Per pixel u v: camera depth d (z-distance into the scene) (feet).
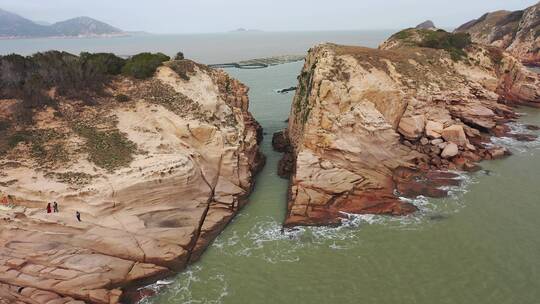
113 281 85.20
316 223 110.83
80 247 88.43
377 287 85.40
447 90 174.09
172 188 105.70
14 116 112.27
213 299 83.92
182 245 97.19
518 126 187.32
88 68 134.10
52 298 78.54
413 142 151.94
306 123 144.66
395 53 184.96
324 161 128.16
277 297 83.87
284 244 102.47
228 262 96.22
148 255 92.12
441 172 137.90
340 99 142.00
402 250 97.66
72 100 124.47
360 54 166.20
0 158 99.96
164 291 86.69
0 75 119.24
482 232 103.40
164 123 125.49
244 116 163.22
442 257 94.32
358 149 131.44
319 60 159.02
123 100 130.41
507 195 121.90
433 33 234.17
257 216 116.88
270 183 138.21
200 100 137.80
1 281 79.56
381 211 115.44
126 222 95.76
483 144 162.30
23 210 89.35
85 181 98.48
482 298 80.94
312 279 88.79
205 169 120.47
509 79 233.14
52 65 129.90
